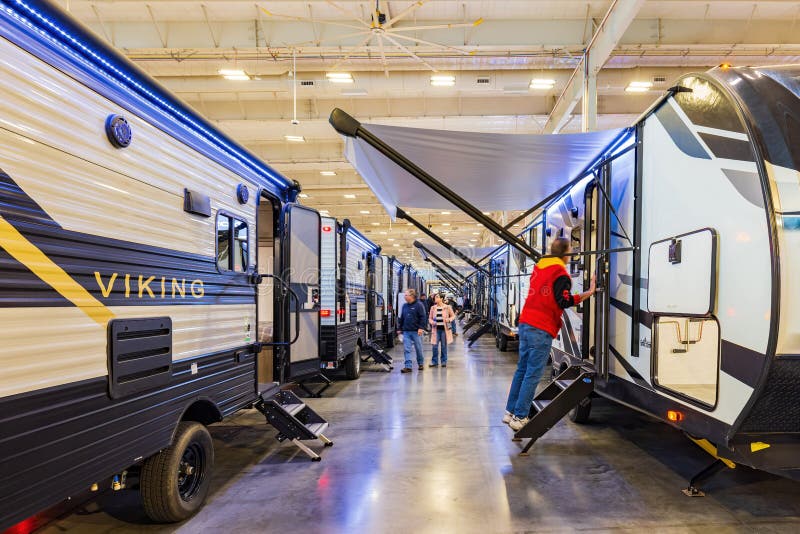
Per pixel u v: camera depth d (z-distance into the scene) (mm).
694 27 7676
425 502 3016
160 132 2619
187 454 2895
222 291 3289
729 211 2379
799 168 2146
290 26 7824
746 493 3102
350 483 3344
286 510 2918
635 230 3406
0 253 1638
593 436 4414
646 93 10258
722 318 2416
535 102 10422
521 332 4043
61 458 1877
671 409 2924
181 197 2807
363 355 10914
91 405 2043
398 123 11359
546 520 2750
